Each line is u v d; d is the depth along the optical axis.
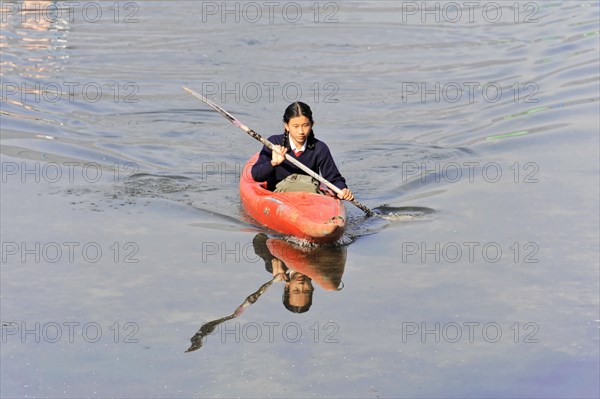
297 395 12.62
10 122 26.86
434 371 13.31
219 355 13.78
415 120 28.09
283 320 14.99
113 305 15.52
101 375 13.20
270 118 28.31
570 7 43.16
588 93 29.81
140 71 32.81
